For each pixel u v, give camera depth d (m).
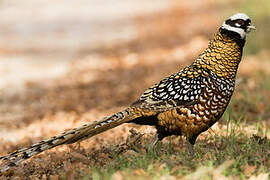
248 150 12.95
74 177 11.95
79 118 20.70
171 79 12.69
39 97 26.05
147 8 59.00
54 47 40.19
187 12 53.44
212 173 10.91
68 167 12.59
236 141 14.34
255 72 26.59
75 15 55.94
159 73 29.39
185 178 10.77
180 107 12.33
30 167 13.45
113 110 21.86
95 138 16.39
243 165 11.76
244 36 12.44
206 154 12.75
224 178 10.77
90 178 11.53
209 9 53.12
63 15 55.78
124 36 43.62
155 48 37.50
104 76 30.23
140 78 28.94
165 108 12.40
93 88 27.47
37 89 27.97
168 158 12.38
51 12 58.00
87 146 15.44
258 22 39.28
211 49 12.62
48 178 12.39
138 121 12.80
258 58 30.12
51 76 31.06
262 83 23.80
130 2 64.62
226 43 12.42
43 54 37.69
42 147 11.72
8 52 38.53
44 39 43.50
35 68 33.25
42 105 24.33
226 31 12.41
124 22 50.84
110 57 35.59
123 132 16.73
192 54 33.62
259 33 35.47
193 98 12.27
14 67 33.62
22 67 33.59
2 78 30.69
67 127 19.03
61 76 30.91
